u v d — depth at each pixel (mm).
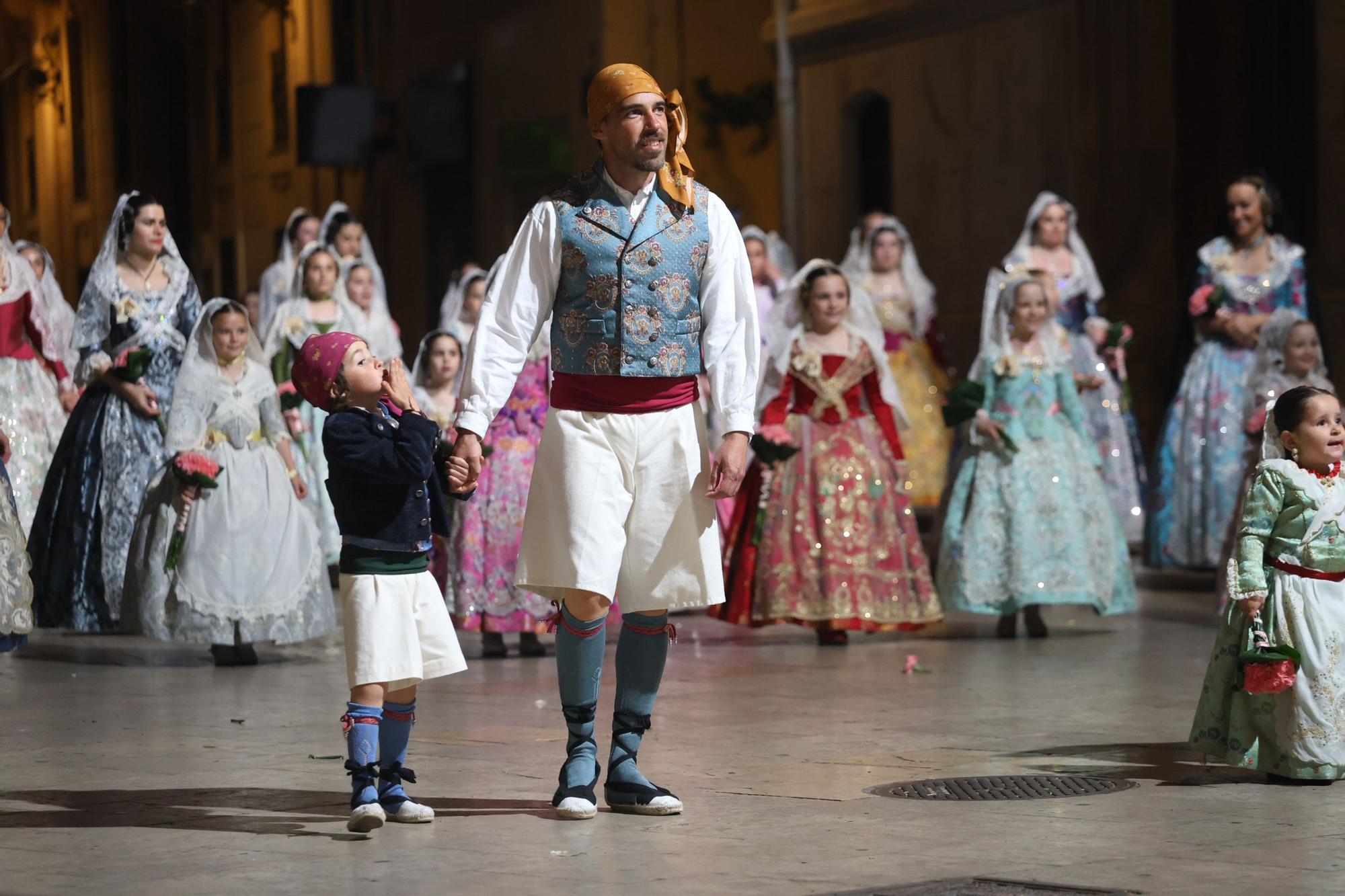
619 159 6641
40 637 13406
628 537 6656
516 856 5832
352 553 6359
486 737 8383
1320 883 5375
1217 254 14781
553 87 29953
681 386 6699
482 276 15688
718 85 29344
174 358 13070
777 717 8984
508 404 12141
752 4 29438
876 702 9531
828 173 25312
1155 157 20219
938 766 7535
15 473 13945
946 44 23031
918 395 18578
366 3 35531
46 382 14242
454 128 32125
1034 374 12805
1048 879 5434
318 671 11156
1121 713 9047
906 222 23938
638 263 6578
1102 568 12719
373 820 6176
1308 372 12102
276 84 39719
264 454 11547
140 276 13070
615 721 6723
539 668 11320
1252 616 7086
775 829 6242
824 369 12500
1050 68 21500
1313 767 7016
